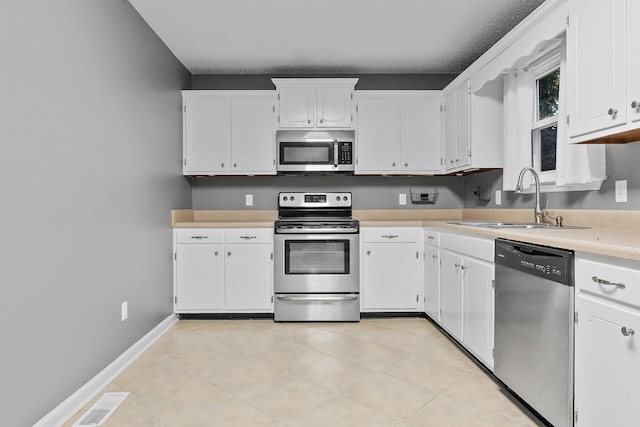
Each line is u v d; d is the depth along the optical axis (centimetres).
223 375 221
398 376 219
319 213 381
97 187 209
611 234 170
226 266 331
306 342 276
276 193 388
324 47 323
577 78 180
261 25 283
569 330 147
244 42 312
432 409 183
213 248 331
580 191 225
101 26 214
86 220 198
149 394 199
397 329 307
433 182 388
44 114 167
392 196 388
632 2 150
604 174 203
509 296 190
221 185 386
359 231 332
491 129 303
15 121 151
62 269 179
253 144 358
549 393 159
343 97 358
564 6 190
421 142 362
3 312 144
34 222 161
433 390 202
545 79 275
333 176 388
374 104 361
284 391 201
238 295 332
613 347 128
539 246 167
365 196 388
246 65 362
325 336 289
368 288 333
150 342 275
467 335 243
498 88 303
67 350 182
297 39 307
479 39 309
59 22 177
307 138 358
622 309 124
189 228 329
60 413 174
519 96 278
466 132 310
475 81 295
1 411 143
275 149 358
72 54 187
